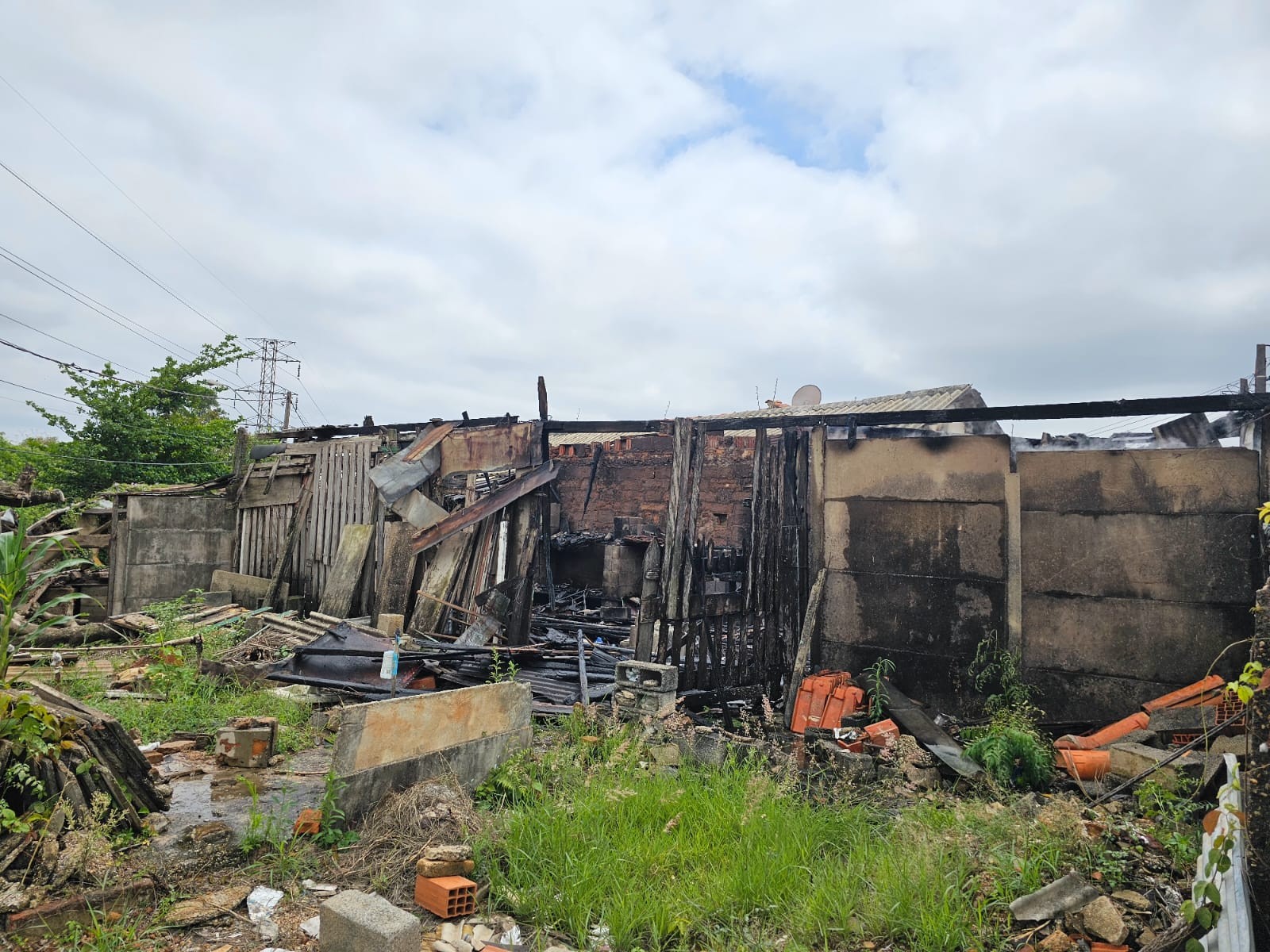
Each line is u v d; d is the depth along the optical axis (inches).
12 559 208.1
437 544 455.8
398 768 198.8
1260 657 135.6
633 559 646.5
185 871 164.6
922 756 235.6
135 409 879.1
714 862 177.5
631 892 159.2
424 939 148.4
